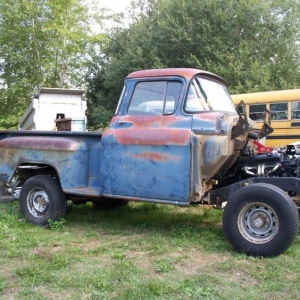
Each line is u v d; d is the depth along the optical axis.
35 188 6.38
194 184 5.11
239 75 20.59
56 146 6.07
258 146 6.08
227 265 4.44
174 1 23.92
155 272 4.29
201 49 22.39
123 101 5.80
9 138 6.76
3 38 22.50
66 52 23.11
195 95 5.44
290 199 4.68
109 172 5.68
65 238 5.56
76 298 3.63
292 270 4.30
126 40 27.69
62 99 13.26
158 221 6.57
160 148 5.28
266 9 21.72
